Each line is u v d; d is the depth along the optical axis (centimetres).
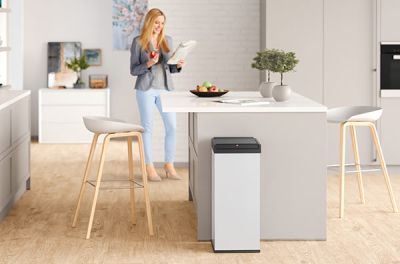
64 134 1302
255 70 1014
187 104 660
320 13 956
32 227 695
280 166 641
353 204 783
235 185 608
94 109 1306
